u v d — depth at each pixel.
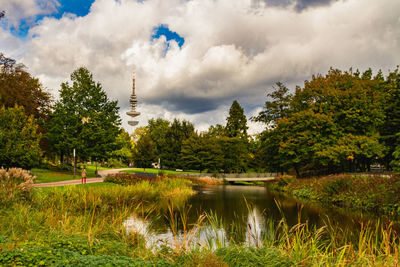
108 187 19.22
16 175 13.70
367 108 28.80
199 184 42.12
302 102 35.97
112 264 5.03
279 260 5.33
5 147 24.28
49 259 4.97
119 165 81.50
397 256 5.78
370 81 30.39
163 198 22.28
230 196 25.72
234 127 67.81
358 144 28.53
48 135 34.09
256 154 65.94
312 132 30.17
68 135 33.50
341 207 18.66
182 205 18.95
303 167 43.59
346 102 29.78
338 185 22.36
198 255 5.39
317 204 20.45
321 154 28.14
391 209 15.71
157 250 7.13
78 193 15.80
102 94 36.50
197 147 55.16
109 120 35.75
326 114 30.19
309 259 5.61
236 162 58.53
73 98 35.38
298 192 27.67
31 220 9.16
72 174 34.12
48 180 26.22
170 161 58.00
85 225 9.42
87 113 34.72
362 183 20.36
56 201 13.52
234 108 68.19
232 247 5.78
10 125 25.14
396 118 30.67
